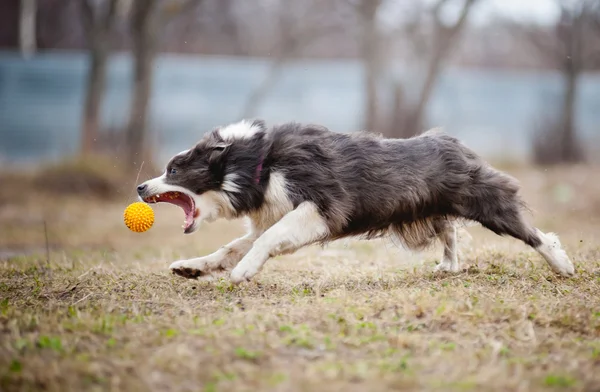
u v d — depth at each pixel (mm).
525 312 7266
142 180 25234
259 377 5703
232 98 35344
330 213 8625
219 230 18219
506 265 9711
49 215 21094
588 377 5883
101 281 9094
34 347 6402
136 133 26516
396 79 31688
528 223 9312
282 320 7102
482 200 9227
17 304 8047
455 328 6938
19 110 32938
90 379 5797
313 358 6188
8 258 12586
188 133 34500
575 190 24047
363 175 8844
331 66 38719
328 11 35250
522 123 37438
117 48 37719
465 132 37000
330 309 7371
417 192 9008
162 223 19797
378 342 6551
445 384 5641
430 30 31812
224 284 8922
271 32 39594
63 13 41500
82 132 27938
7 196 23703
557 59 35906
